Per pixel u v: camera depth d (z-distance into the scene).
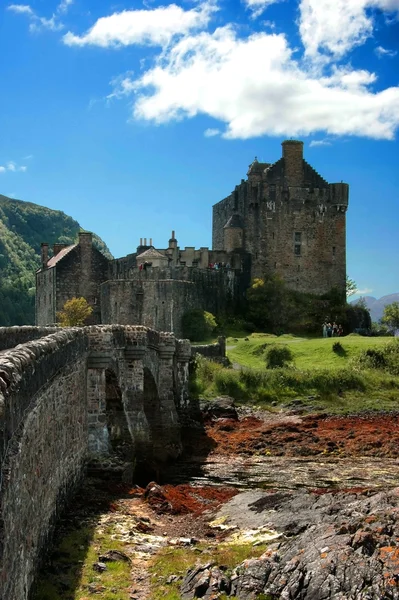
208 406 61.50
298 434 52.72
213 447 49.31
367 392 68.88
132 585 19.58
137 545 23.14
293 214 131.25
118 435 34.03
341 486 36.25
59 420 23.34
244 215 132.62
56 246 151.75
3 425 13.30
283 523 24.80
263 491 34.12
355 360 78.50
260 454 47.28
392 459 45.53
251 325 119.62
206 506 30.14
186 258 128.88
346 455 46.66
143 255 118.19
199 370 69.75
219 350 80.94
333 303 128.62
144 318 111.44
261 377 68.44
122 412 34.97
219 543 23.55
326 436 51.78
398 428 54.69
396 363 76.56
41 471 19.23
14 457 14.29
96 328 31.83
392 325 132.75
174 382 56.62
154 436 44.47
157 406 45.09
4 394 13.58
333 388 68.50
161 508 28.34
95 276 132.50
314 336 121.25
